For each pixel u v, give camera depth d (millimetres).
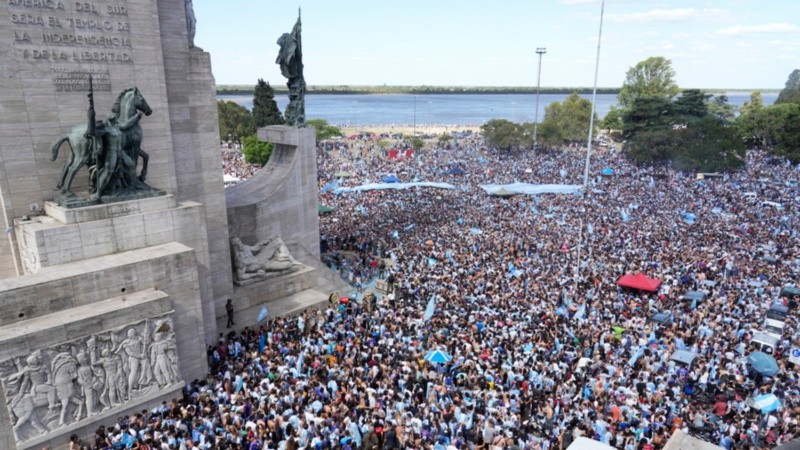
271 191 42188
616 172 95125
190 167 34375
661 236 53500
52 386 22344
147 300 25062
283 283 39406
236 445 20016
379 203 71875
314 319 35844
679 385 27297
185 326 28250
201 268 31312
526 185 75562
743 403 25391
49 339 22141
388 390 24375
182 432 21656
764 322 34125
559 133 128875
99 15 28531
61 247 25672
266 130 44781
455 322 33219
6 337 21156
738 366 28875
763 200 70312
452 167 98875
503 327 32312
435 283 40656
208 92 34531
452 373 27406
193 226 30516
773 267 44406
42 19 26625
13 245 27297
